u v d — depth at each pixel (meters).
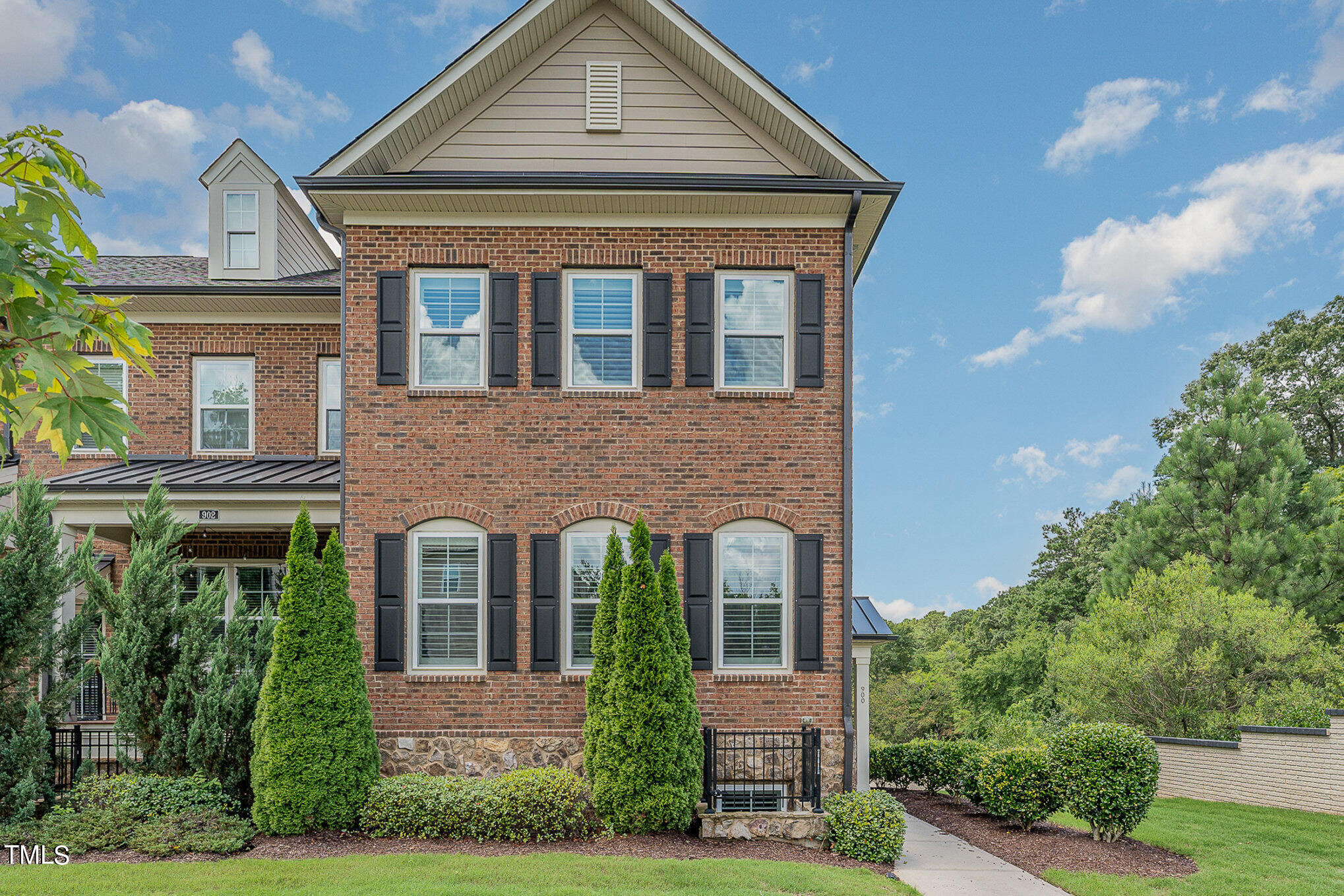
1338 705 16.75
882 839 9.74
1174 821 12.36
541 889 7.61
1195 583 18.52
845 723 11.31
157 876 7.90
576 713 11.27
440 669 11.41
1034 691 30.38
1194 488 24.31
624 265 11.94
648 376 11.74
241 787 10.38
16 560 10.21
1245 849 10.59
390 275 11.77
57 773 10.42
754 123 12.38
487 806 9.59
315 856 8.88
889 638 12.66
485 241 11.89
